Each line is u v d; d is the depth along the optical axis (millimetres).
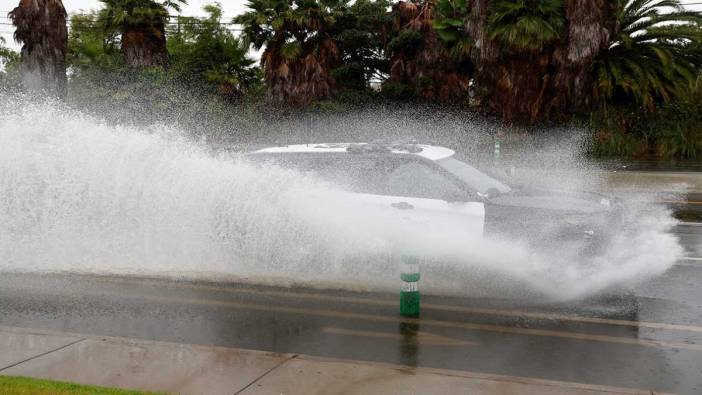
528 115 27344
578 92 27297
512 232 6996
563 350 5379
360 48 35938
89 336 5559
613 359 5172
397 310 6504
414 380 4621
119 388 4387
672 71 28922
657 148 29703
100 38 35625
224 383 4531
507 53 26438
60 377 4586
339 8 33906
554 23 25875
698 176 20078
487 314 6375
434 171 7543
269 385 4500
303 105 31516
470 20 27250
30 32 23891
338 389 4441
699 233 10680
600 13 25969
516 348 5418
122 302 6703
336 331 5863
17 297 6824
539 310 6512
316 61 31453
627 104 30953
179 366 4855
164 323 6062
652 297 6973
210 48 34750
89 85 29188
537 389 4473
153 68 29531
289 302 6770
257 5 31344
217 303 6715
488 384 4555
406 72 33281
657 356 5242
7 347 5227
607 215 7074
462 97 32125
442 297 6945
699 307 6617
